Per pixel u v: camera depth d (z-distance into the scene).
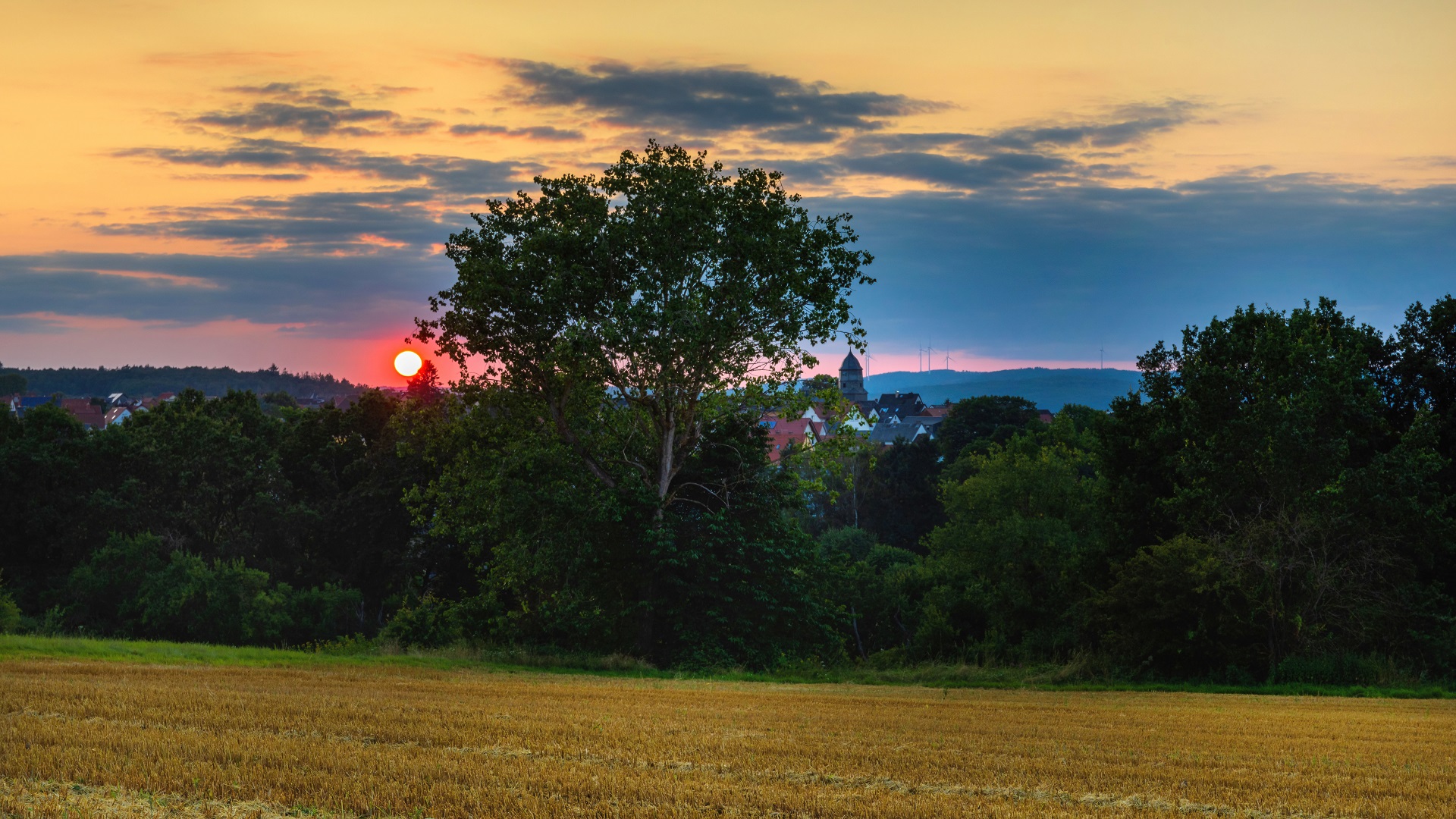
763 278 36.38
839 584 57.97
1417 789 12.07
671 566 35.47
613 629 36.72
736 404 39.06
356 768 11.26
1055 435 82.19
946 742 15.34
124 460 65.12
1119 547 42.41
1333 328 42.34
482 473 38.19
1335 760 14.42
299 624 57.16
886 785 11.62
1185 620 32.88
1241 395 39.19
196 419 65.31
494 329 36.75
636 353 35.69
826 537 79.81
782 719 17.80
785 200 37.44
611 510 35.66
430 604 44.88
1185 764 13.74
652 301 35.53
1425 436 35.38
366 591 62.59
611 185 37.09
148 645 27.22
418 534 59.88
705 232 35.84
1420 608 33.56
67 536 61.56
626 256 36.31
